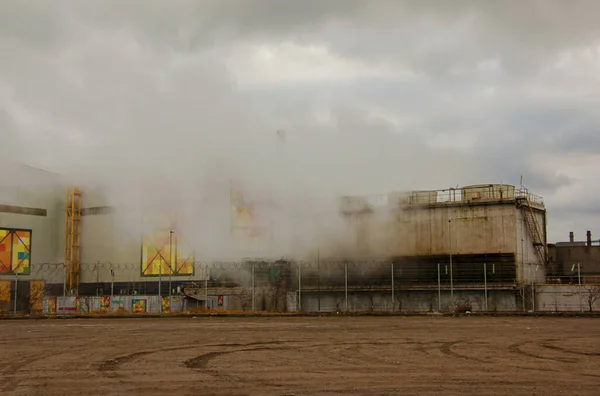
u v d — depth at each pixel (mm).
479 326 36281
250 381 18062
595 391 16469
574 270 70625
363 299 57719
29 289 66062
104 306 62000
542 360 22094
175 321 41781
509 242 60062
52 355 23828
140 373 19547
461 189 62594
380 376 18797
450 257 55656
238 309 57562
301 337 29984
